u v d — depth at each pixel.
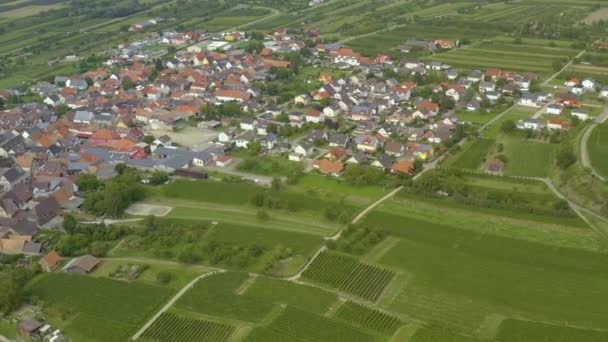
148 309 161.38
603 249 184.62
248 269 179.12
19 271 177.12
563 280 169.50
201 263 183.38
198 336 150.75
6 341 153.88
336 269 175.62
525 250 185.50
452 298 162.38
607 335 146.12
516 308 157.88
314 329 150.75
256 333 150.00
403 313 156.88
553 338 145.62
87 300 166.25
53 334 153.38
